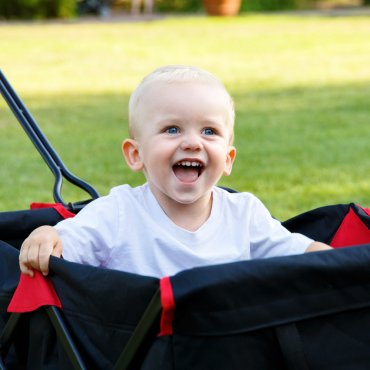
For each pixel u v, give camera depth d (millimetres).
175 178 3455
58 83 14602
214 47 19172
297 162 8453
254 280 2668
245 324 2705
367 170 8102
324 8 30406
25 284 3113
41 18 28281
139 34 21984
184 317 2676
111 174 8094
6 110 11898
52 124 10797
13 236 4059
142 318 2668
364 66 15898
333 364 2824
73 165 8477
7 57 18125
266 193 7289
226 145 3529
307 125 10438
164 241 3551
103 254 3514
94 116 11359
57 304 3025
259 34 21422
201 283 2615
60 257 3283
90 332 2918
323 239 4090
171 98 3449
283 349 2752
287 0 29766
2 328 3426
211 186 3502
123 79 14945
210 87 3523
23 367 3359
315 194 7230
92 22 26344
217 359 2721
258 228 3795
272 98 12602
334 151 8953
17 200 7301
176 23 24625
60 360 3057
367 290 2830
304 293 2748
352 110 11438
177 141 3422
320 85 13797
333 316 2816
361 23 23438
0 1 28062
